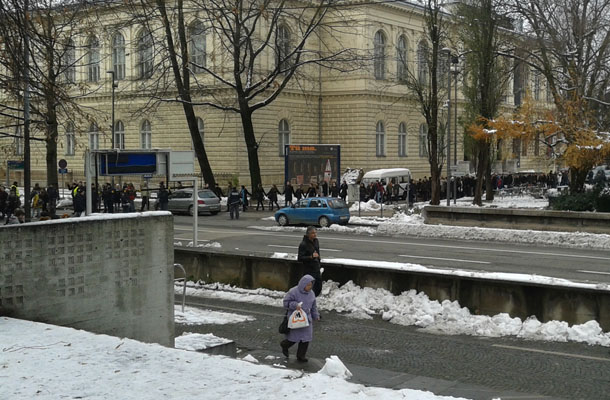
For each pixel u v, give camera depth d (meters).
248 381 7.43
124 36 59.66
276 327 14.79
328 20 62.28
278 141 60.34
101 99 62.66
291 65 49.12
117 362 8.01
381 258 24.02
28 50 14.83
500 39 46.19
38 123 17.05
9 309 9.68
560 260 23.69
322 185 46.47
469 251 26.14
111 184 46.56
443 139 55.53
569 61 36.28
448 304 15.07
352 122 63.38
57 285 10.12
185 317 15.52
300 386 7.26
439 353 12.50
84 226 10.40
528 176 72.06
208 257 19.78
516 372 11.19
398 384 10.52
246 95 45.34
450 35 52.03
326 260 17.52
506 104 71.44
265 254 18.94
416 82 47.84
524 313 14.44
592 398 9.84
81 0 24.03
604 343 12.84
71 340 8.83
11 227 9.64
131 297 11.06
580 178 36.00
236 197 40.47
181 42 43.28
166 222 11.52
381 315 15.68
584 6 36.16
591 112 35.19
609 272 20.97
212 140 57.88
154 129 61.22
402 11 65.25
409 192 51.31
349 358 12.29
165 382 7.34
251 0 45.69
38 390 7.04
